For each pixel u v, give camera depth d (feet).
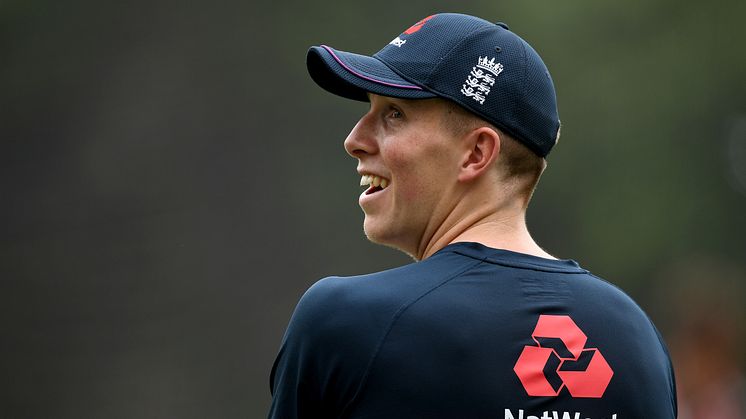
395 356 26.00
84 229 252.42
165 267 249.55
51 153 259.80
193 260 252.83
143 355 238.27
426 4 306.14
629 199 313.53
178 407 234.17
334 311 26.63
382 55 29.09
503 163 28.91
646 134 315.99
